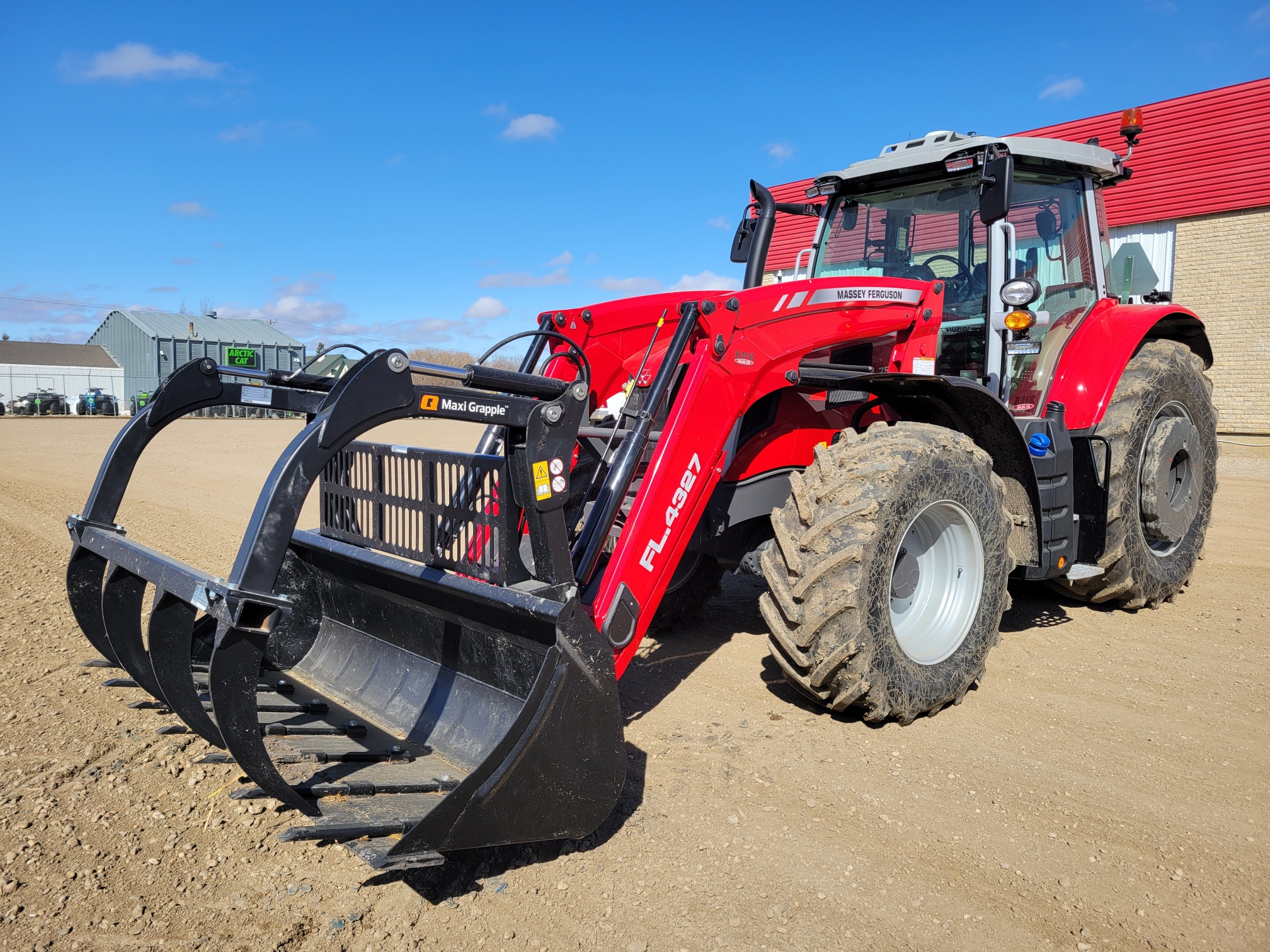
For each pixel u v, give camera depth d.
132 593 2.92
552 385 2.49
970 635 3.46
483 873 2.37
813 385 3.45
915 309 3.87
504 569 2.50
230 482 10.66
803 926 2.14
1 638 4.28
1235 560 6.13
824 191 4.77
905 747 3.14
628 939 2.09
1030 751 3.12
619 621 2.73
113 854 2.43
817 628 3.02
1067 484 4.18
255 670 2.11
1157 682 3.82
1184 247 14.02
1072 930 2.14
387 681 3.12
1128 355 4.51
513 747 2.19
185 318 41.28
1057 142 4.34
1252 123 13.12
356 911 2.19
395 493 2.95
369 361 2.14
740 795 2.79
